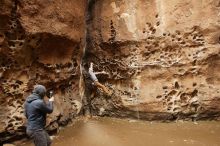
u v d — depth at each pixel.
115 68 8.02
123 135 6.70
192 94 7.54
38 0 6.25
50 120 6.60
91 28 8.22
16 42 6.12
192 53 7.50
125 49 7.85
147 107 7.60
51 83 6.91
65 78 7.26
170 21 7.59
